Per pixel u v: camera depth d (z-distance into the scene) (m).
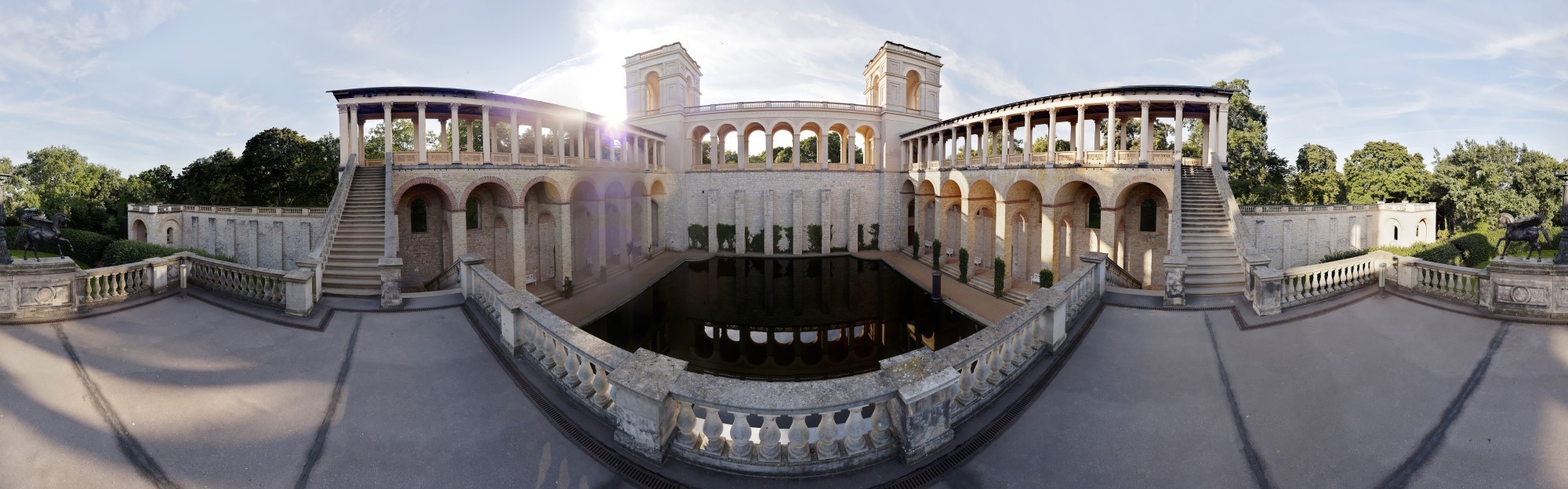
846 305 33.72
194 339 11.84
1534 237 12.68
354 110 25.20
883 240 48.75
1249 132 43.19
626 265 38.25
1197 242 22.27
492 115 29.55
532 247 32.69
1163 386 9.73
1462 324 11.93
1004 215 32.25
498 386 9.50
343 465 7.18
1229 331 12.66
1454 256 34.97
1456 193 50.56
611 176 35.62
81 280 13.30
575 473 6.94
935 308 31.19
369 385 9.64
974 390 8.71
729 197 47.41
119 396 8.75
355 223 23.58
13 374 9.30
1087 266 15.35
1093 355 11.20
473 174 26.44
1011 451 7.52
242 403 8.80
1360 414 8.48
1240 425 8.35
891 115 47.97
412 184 25.23
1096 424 8.35
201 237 45.88
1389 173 47.97
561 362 9.45
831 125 48.34
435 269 28.59
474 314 14.00
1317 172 51.66
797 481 6.63
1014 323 9.80
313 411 8.64
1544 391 8.79
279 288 14.61
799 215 46.25
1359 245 42.72
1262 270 13.89
